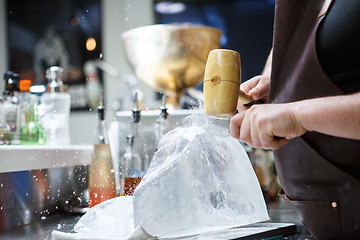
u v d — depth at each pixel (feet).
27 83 4.94
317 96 2.26
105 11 13.47
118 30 13.42
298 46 2.35
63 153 4.33
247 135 2.24
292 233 2.90
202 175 2.45
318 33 2.25
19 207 3.71
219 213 2.46
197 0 13.05
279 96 2.48
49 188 4.26
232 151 2.63
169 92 6.61
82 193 4.68
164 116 4.88
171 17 13.19
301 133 2.13
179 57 6.00
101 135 4.47
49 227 3.59
